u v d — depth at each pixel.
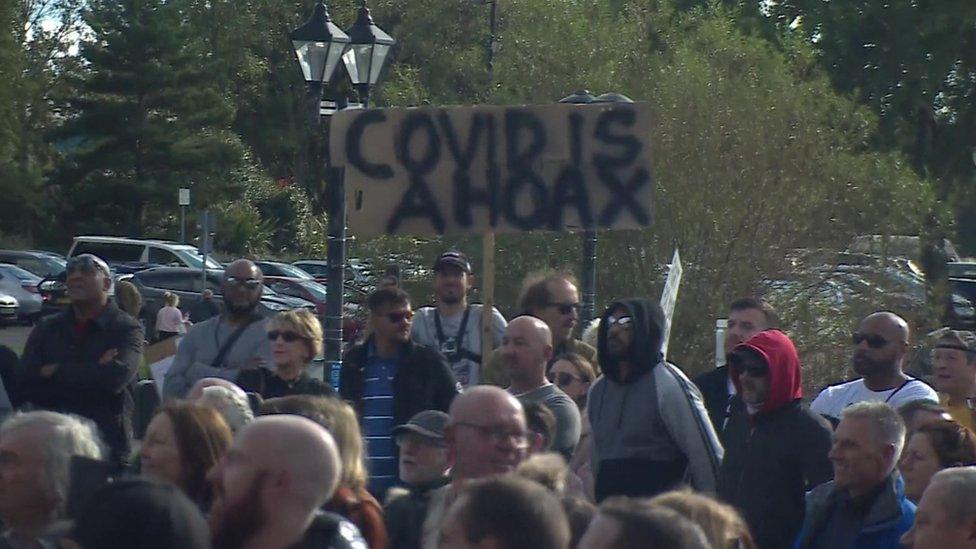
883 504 14.38
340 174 36.44
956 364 21.14
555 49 53.97
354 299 52.78
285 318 19.70
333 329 36.41
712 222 47.22
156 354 27.86
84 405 21.25
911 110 60.59
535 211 22.12
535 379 17.95
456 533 8.26
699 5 55.06
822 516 14.89
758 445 16.33
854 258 47.66
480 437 12.48
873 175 48.59
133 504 8.01
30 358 21.58
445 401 19.92
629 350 17.55
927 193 51.34
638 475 17.52
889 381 20.59
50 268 111.25
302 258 138.62
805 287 46.78
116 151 136.12
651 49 53.50
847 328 45.69
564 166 22.12
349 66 38.91
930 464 14.66
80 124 136.38
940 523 11.65
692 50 51.75
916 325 47.09
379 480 19.66
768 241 47.25
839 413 20.86
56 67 158.50
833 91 53.25
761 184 47.50
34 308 101.00
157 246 106.06
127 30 134.88
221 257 131.62
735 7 57.16
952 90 63.97
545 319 21.33
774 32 56.09
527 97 54.03
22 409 21.14
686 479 17.66
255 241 139.88
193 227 137.25
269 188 146.25
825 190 47.66
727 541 10.27
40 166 150.88
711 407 20.89
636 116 22.05
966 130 63.34
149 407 25.89
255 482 9.41
